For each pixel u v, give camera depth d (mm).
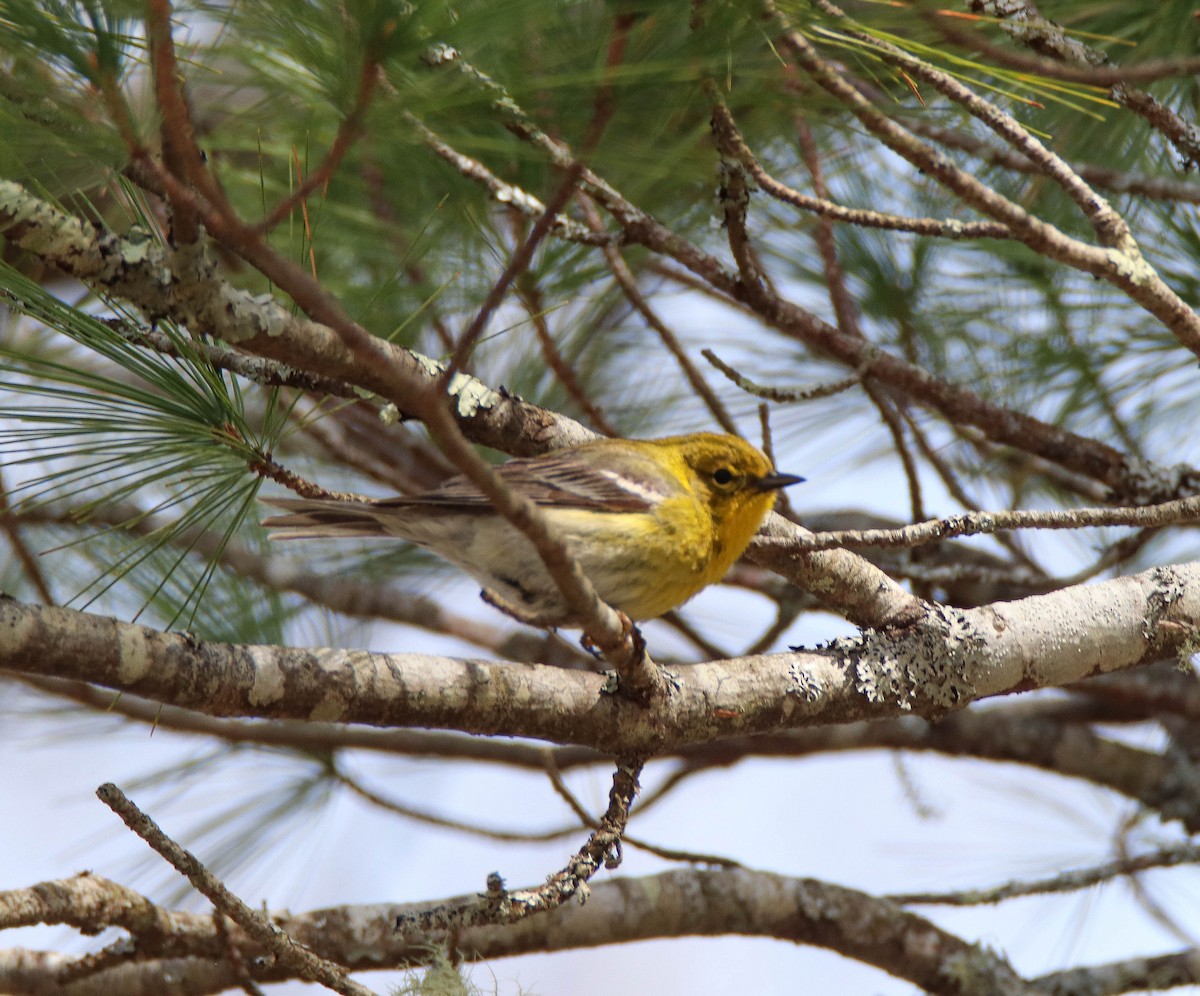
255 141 8117
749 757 14477
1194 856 12047
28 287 7441
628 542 10203
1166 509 8219
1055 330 12539
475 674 8219
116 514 12391
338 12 5605
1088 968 11812
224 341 7488
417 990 7938
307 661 7828
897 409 13359
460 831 12094
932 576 12445
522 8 5598
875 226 9484
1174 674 14375
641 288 13695
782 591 13680
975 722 14898
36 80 6348
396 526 9984
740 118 9750
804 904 11555
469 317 11062
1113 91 9547
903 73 8383
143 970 10672
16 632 7004
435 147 8516
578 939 11055
